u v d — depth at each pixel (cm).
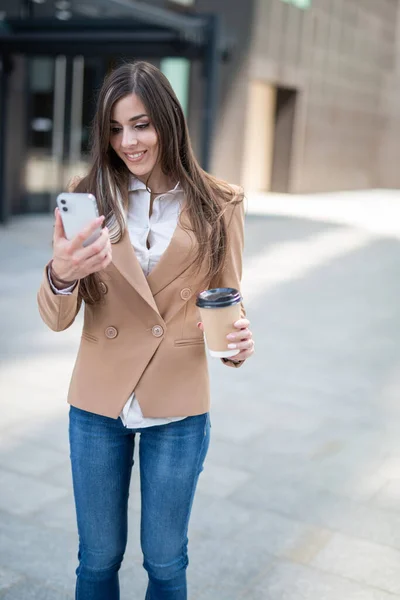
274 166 2028
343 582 276
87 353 193
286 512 327
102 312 190
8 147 1167
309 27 1962
